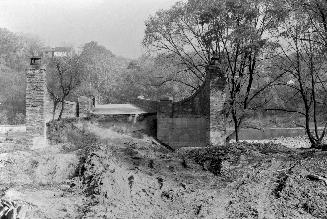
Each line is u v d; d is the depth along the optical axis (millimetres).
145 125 28875
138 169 16141
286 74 25172
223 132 25312
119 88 61594
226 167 16500
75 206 12734
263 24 23969
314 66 22766
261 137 42938
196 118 27141
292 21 22406
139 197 13500
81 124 27781
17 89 82500
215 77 25266
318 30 21500
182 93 45062
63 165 16469
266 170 15844
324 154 17766
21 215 11367
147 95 57750
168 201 13406
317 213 11930
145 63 64188
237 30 22953
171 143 27422
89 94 47875
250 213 12000
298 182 14000
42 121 22000
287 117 47438
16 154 17500
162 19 28859
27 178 15594
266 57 24203
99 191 13492
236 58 24359
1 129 44250
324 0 20328
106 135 27438
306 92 23938
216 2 24016
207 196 13602
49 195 13664
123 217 11805
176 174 16125
